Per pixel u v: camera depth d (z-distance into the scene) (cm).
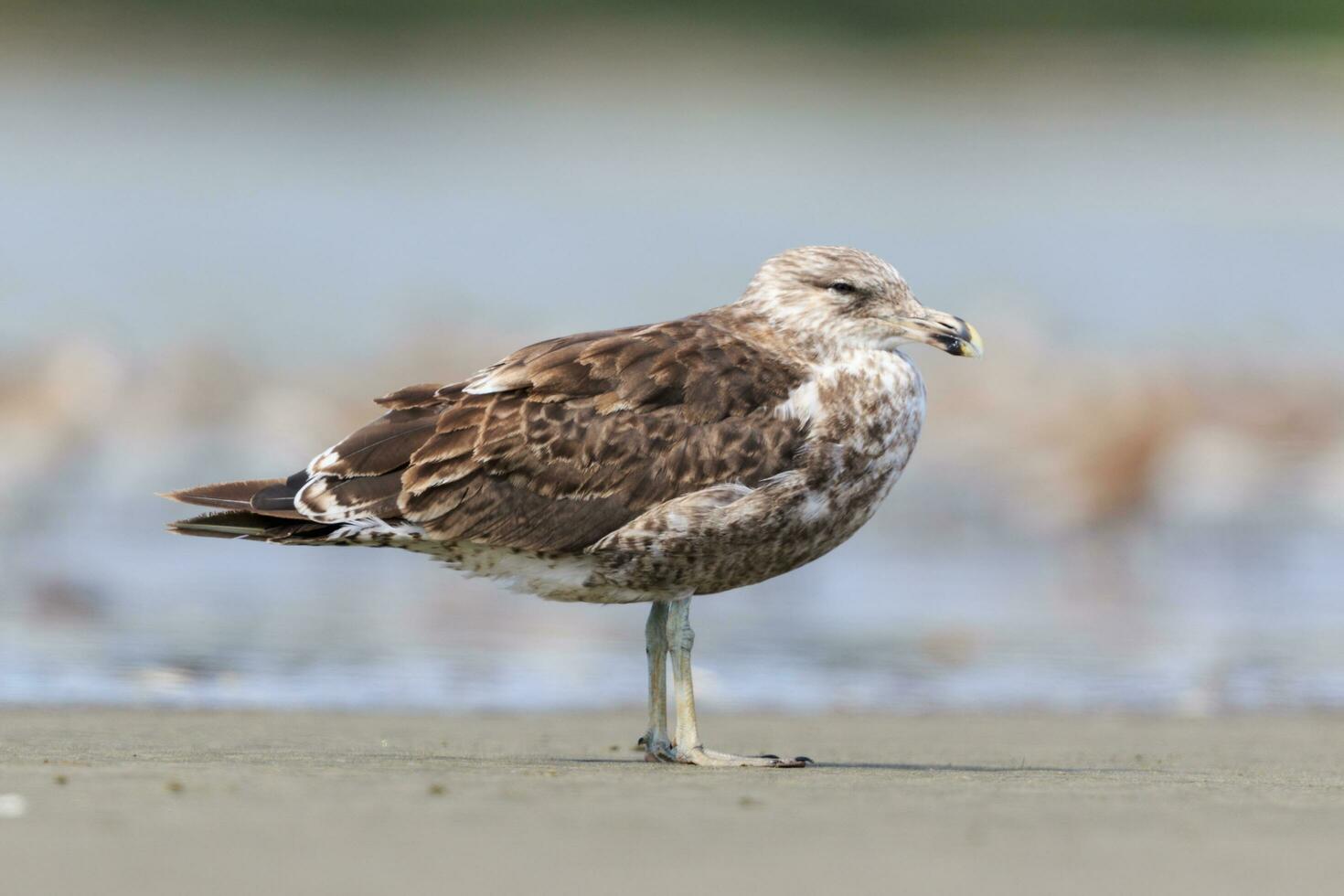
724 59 6650
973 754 863
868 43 6794
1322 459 1948
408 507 839
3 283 2922
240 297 2928
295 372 2242
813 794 653
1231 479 1864
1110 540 1725
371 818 569
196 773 674
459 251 3609
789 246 3803
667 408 852
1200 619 1388
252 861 500
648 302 3066
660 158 5231
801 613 1374
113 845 519
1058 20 6775
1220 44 6706
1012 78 6600
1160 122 6022
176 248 3456
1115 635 1314
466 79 6366
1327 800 660
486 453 839
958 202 4572
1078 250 3825
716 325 893
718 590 875
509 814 583
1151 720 1009
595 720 990
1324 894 490
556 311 2905
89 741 816
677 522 837
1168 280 3450
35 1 6084
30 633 1197
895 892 480
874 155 5378
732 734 946
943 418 2064
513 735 915
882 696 1095
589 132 5616
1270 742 918
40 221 3669
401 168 4828
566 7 6631
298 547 1595
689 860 514
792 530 861
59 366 2034
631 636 1272
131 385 2052
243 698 1023
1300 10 6706
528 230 3931
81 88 5616
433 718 977
